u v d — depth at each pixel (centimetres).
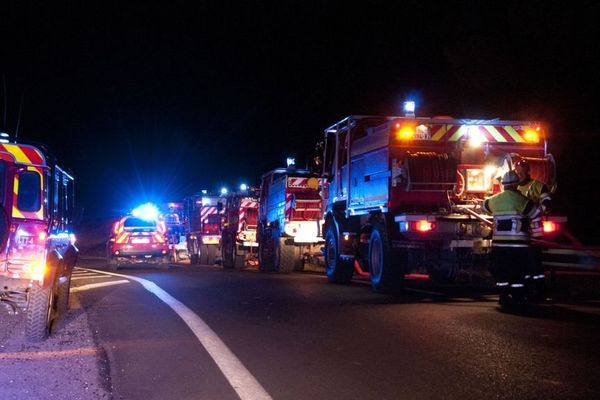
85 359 762
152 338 865
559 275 1338
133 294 1347
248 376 674
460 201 1267
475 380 644
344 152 1568
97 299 1265
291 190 2103
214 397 610
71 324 976
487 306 1106
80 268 2411
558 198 1898
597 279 1252
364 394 608
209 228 2981
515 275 1073
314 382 649
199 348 803
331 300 1211
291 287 1476
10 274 808
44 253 819
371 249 1394
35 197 823
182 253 3512
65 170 1010
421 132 1294
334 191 1638
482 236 1245
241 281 1650
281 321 973
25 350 810
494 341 806
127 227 2327
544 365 694
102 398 615
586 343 792
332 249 1622
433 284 1534
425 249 1274
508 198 1073
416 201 1270
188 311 1084
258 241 2389
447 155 1258
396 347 787
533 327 895
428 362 714
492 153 1278
